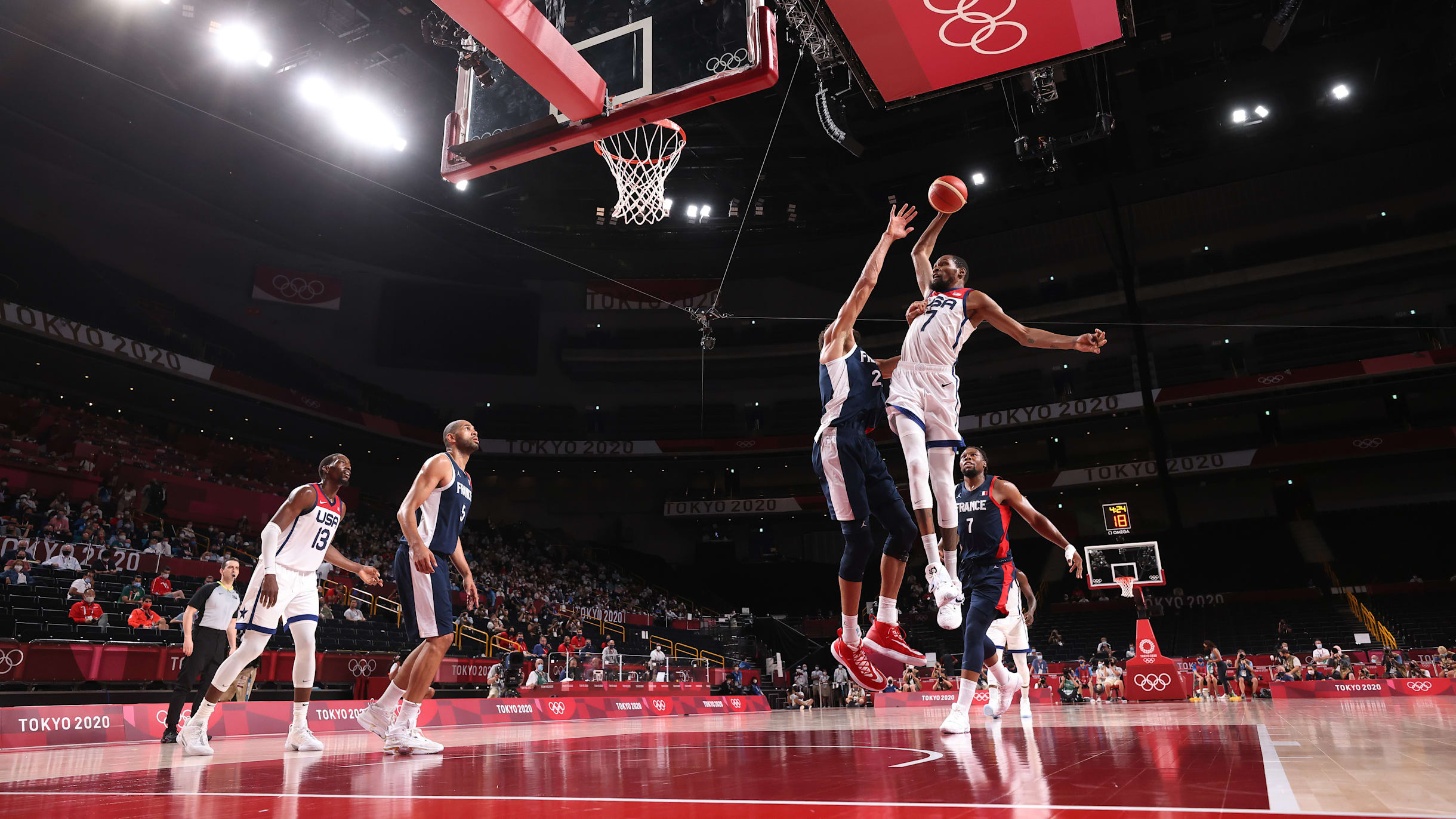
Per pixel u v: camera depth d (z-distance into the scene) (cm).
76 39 1894
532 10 559
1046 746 353
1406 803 174
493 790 241
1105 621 2941
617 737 606
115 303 2464
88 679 1128
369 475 3306
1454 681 1750
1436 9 2006
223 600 696
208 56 2019
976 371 3444
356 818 190
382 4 2003
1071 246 3145
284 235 2859
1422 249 2775
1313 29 2127
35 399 2353
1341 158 2625
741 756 348
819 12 514
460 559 504
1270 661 2511
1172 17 2003
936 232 418
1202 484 3312
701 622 3030
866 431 398
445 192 2720
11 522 1602
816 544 3703
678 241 3078
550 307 3453
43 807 226
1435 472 3091
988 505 541
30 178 2333
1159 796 190
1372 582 2858
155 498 2158
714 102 627
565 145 672
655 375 3522
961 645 2884
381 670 1539
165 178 2464
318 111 2262
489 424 3344
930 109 2309
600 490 3650
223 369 2539
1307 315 3055
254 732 884
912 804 187
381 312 3170
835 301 3453
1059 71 1852
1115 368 3253
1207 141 2586
